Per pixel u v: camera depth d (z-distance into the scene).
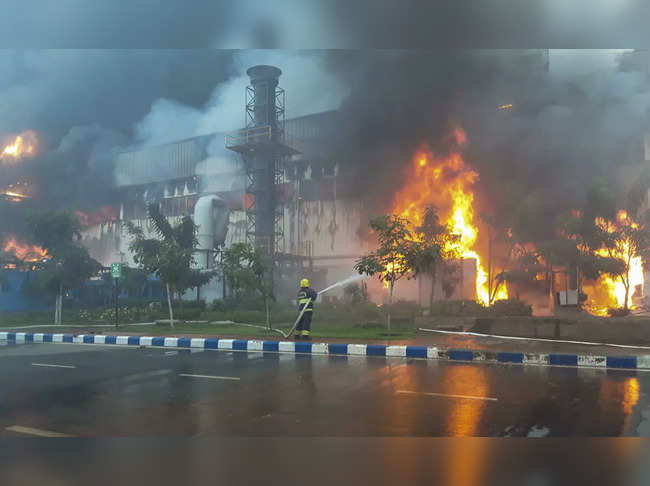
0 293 29.75
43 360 12.23
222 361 11.90
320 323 22.66
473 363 11.46
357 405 7.14
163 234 31.94
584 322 16.08
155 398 7.68
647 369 10.55
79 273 24.84
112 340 16.48
